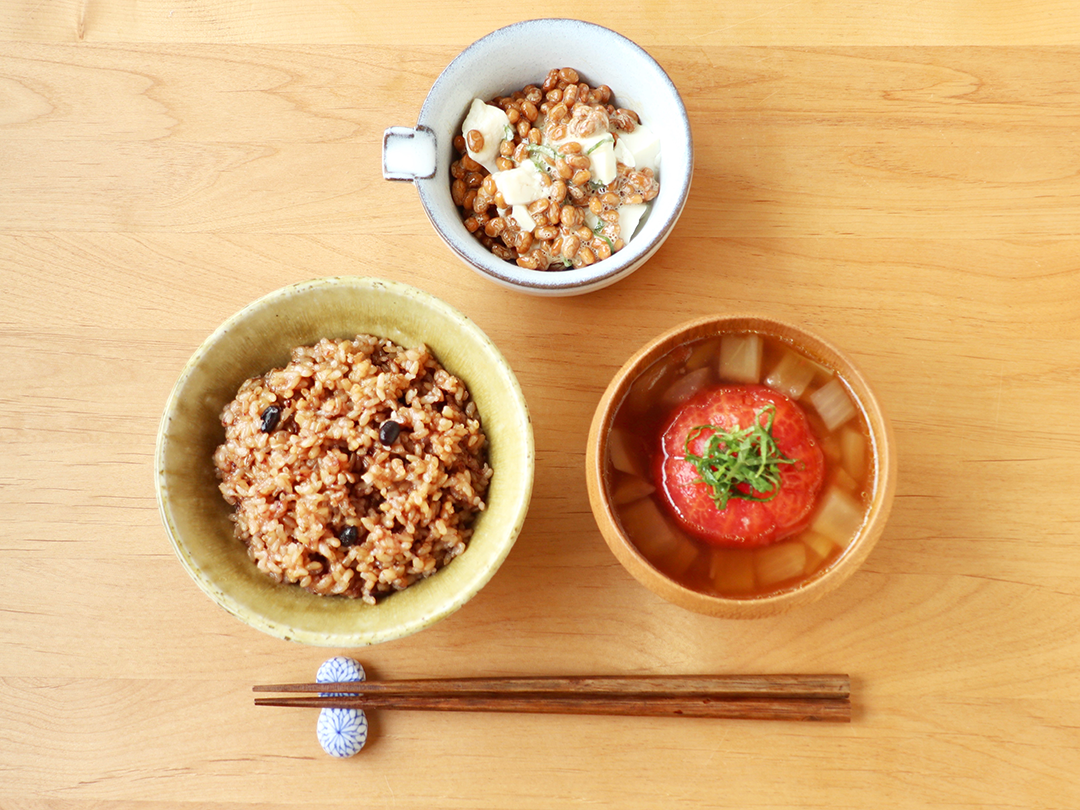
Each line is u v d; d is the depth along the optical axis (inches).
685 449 11.2
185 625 13.6
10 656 13.6
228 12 14.4
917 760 13.1
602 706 12.9
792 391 11.8
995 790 13.0
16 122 14.3
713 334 11.7
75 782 13.3
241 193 14.2
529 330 13.9
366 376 12.2
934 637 13.3
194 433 12.1
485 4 14.3
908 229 13.9
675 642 13.4
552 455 13.7
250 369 12.5
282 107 14.3
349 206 14.1
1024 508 13.5
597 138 12.8
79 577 13.7
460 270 14.0
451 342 12.3
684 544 11.6
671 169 12.9
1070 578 13.3
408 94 14.3
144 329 14.0
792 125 14.1
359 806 13.3
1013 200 13.9
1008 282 13.8
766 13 14.2
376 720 13.4
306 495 11.7
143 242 14.1
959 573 13.4
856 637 13.3
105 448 13.8
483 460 12.8
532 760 13.3
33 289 14.1
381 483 11.7
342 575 11.8
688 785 13.2
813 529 11.4
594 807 13.2
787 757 13.2
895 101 14.1
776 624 13.4
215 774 13.3
